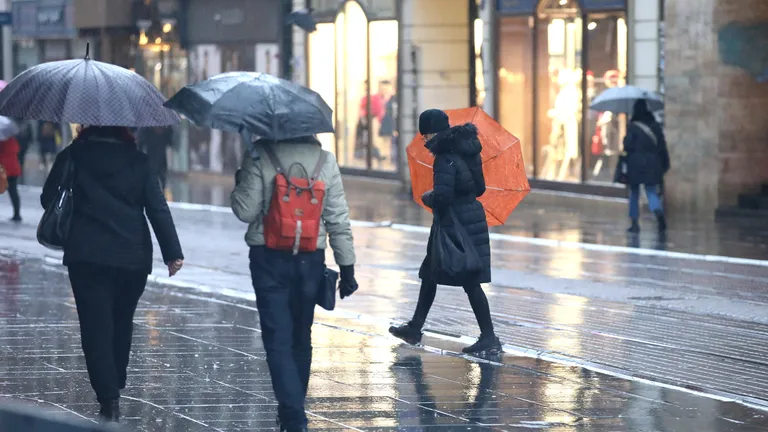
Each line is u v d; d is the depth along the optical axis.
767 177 55.03
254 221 16.56
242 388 20.14
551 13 61.81
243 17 81.12
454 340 25.33
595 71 59.19
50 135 89.12
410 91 68.44
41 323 26.98
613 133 58.16
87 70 17.28
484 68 66.12
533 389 20.55
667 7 55.56
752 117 54.81
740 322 28.09
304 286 16.47
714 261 40.22
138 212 17.19
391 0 70.00
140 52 88.00
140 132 69.62
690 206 55.56
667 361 23.31
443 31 67.81
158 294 32.19
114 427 7.64
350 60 74.12
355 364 22.62
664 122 56.22
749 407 19.44
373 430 17.38
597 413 18.78
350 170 74.81
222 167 82.25
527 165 63.97
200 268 38.22
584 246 44.44
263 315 16.39
